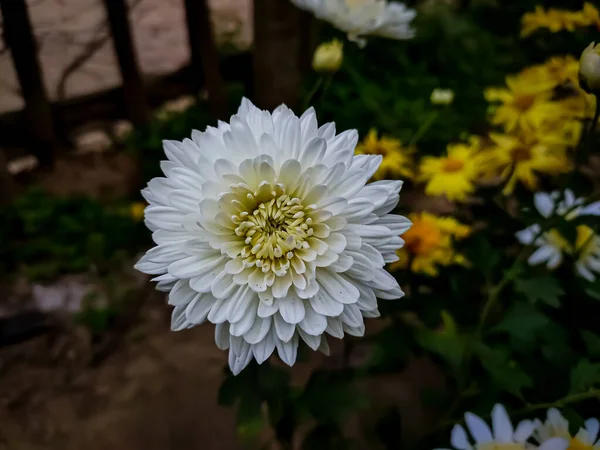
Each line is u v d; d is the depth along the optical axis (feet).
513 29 1.21
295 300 0.47
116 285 1.08
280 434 0.63
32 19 1.79
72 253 1.10
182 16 1.84
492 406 0.57
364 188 0.48
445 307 0.66
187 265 0.46
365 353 0.89
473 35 1.17
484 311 0.62
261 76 1.09
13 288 1.07
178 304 0.46
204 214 0.46
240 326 0.46
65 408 0.92
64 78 1.50
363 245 0.47
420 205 0.93
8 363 0.98
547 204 0.66
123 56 1.21
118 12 1.16
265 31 1.04
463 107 0.98
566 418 0.50
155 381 0.95
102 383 0.95
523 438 0.47
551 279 0.59
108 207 1.15
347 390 0.59
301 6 0.79
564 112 0.72
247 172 0.47
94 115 1.32
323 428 0.63
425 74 1.12
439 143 0.87
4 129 1.23
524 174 0.70
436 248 0.70
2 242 1.10
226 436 0.88
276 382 0.58
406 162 0.79
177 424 0.90
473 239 0.65
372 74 1.07
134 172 1.23
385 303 0.64
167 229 0.47
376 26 0.74
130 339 1.01
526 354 0.63
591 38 0.82
